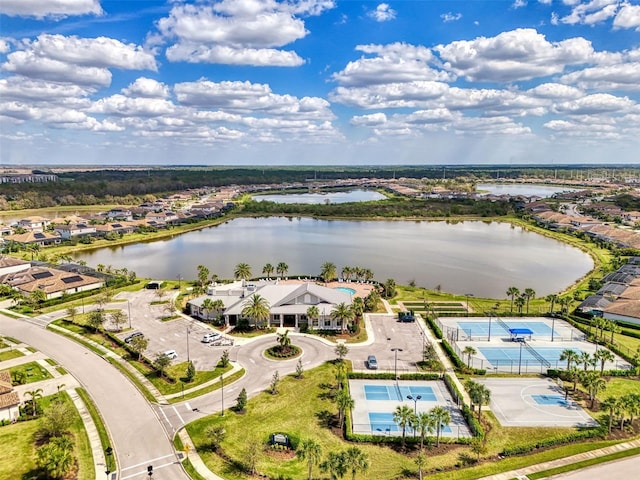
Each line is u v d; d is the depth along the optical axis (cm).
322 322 11750
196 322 12200
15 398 7750
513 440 7088
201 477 6156
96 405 8025
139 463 6450
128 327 11844
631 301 12850
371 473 6294
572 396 8462
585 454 6781
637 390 8619
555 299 13338
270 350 10319
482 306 13875
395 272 18462
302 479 6169
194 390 8550
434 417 6794
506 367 9688
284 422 7525
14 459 6519
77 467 6328
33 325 12044
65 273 15900
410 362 9888
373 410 8000
